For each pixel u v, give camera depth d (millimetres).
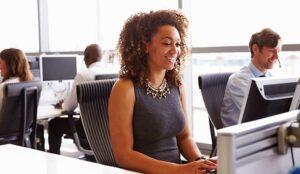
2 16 5992
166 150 1656
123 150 1531
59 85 4008
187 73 3842
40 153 1581
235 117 2154
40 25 5477
